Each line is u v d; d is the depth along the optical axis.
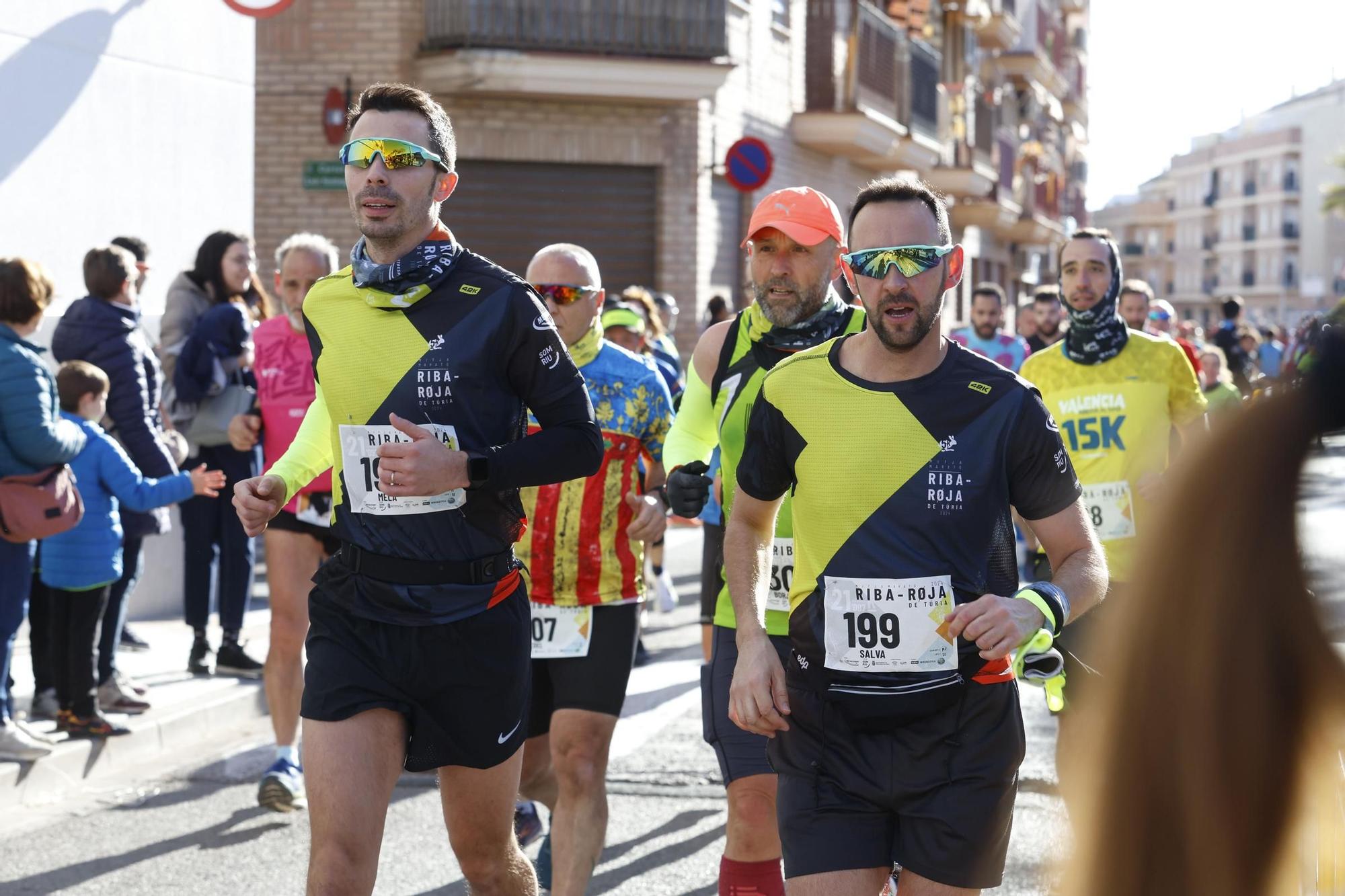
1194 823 0.88
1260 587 0.87
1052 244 44.81
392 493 3.12
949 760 2.96
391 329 3.31
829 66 21.19
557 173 16.72
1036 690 7.66
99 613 6.29
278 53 16.12
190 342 7.49
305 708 3.26
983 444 3.01
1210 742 0.87
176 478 6.27
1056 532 3.06
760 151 13.63
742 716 3.04
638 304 10.27
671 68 16.41
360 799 3.16
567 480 3.35
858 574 3.03
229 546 7.58
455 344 3.30
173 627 8.88
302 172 16.16
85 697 6.28
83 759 6.13
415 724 3.31
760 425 3.18
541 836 5.24
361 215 3.31
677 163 17.05
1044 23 42.25
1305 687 0.86
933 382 3.04
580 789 4.20
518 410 3.42
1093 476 5.10
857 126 20.88
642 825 5.55
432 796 5.97
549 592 4.32
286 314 5.94
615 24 16.47
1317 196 124.81
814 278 3.95
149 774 6.23
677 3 16.67
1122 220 149.12
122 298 6.91
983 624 2.74
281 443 5.90
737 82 18.47
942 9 29.45
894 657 3.00
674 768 6.30
